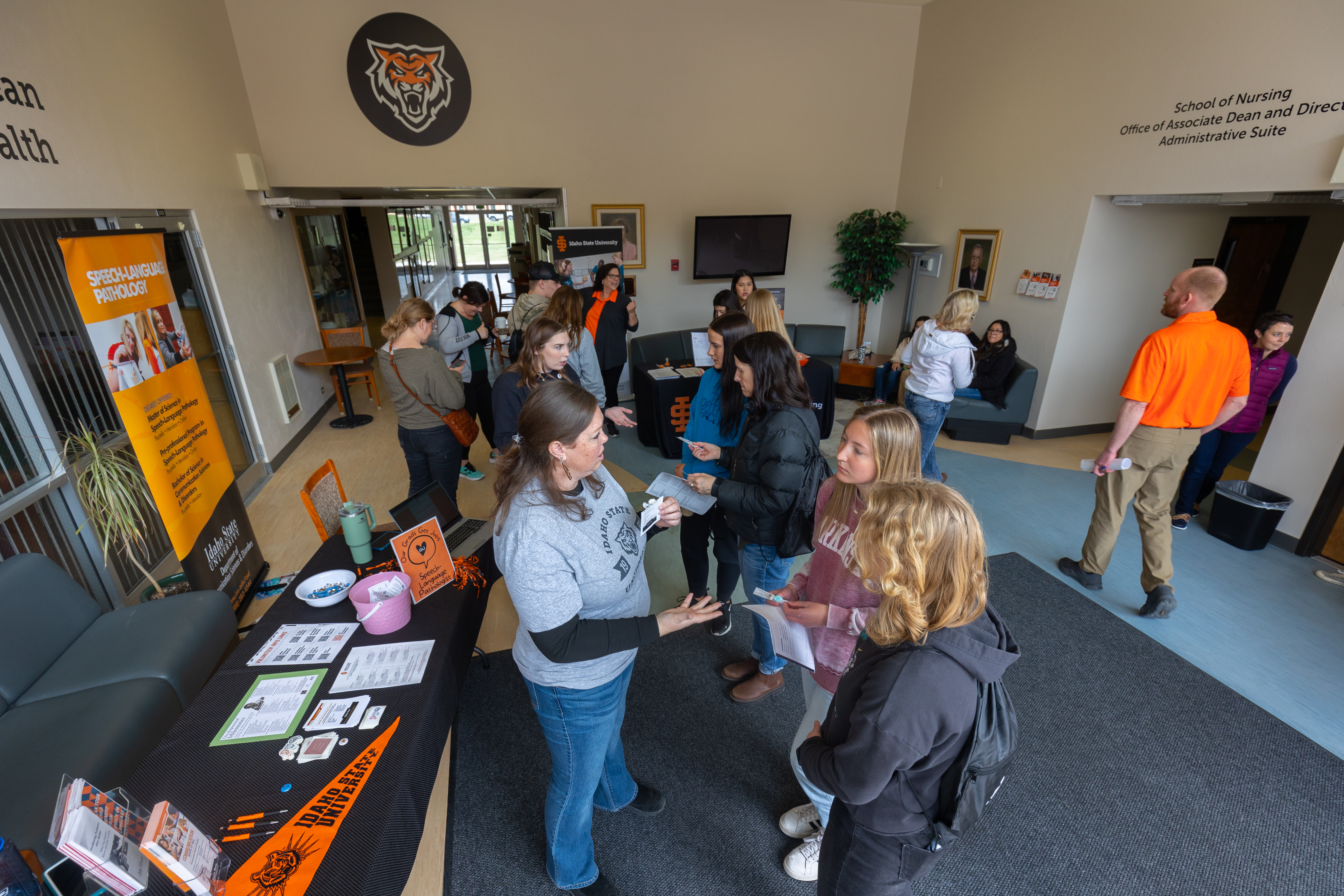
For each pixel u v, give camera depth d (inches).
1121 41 177.6
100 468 89.6
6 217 90.7
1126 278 205.2
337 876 42.6
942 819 43.3
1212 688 99.2
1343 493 132.2
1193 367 103.7
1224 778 83.0
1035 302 216.7
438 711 59.9
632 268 266.7
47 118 102.0
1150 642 110.2
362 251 413.4
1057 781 82.2
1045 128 206.8
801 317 300.4
